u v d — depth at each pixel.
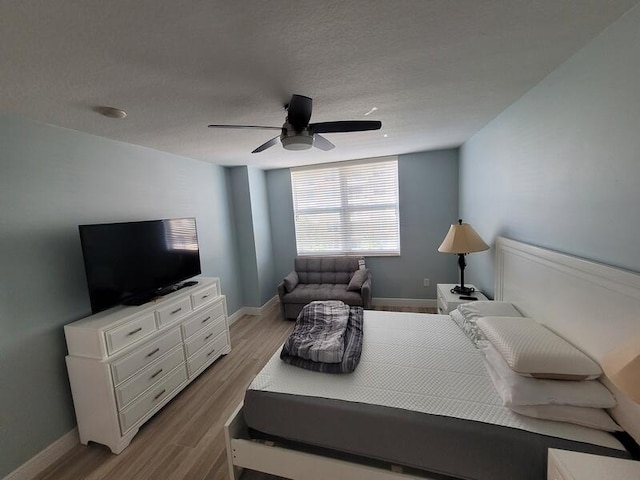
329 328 2.06
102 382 1.77
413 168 3.91
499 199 2.37
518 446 1.12
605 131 1.21
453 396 1.38
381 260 4.21
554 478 0.97
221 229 3.80
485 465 1.16
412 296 4.16
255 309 4.19
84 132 2.10
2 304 1.61
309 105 1.51
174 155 3.03
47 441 1.77
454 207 3.84
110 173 2.32
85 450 1.86
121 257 2.14
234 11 0.94
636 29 1.04
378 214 4.17
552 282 1.59
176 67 1.29
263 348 3.12
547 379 1.28
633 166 1.09
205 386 2.47
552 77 1.56
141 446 1.85
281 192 4.49
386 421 1.28
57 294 1.88
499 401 1.33
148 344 2.06
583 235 1.38
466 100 1.95
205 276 3.48
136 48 1.12
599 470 0.90
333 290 3.75
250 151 3.07
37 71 1.23
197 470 1.66
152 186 2.74
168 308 2.29
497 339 1.53
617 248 1.18
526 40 1.24
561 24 1.13
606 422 1.15
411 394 1.41
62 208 1.95
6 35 0.97
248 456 1.50
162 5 0.89
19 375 1.67
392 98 1.83
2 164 1.63
